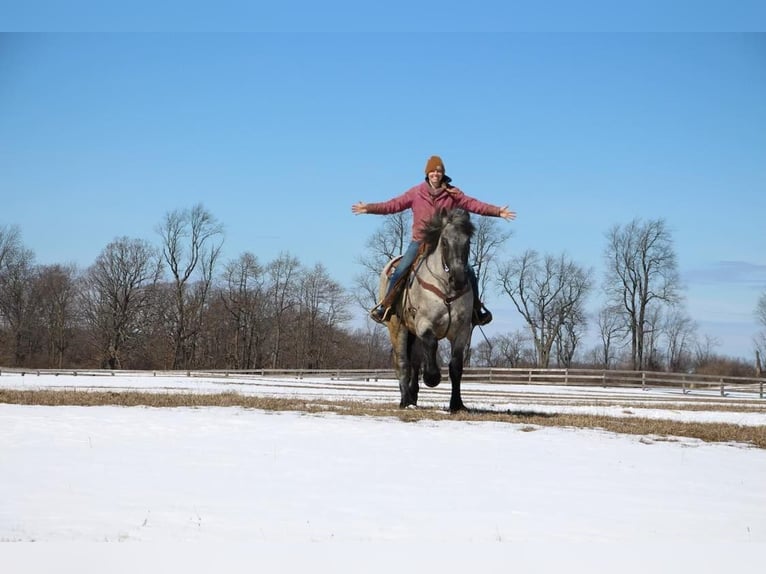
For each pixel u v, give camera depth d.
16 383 36.38
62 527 6.41
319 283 93.50
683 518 7.37
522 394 39.38
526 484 8.78
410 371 17.64
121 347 87.50
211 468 9.12
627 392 49.72
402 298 16.39
